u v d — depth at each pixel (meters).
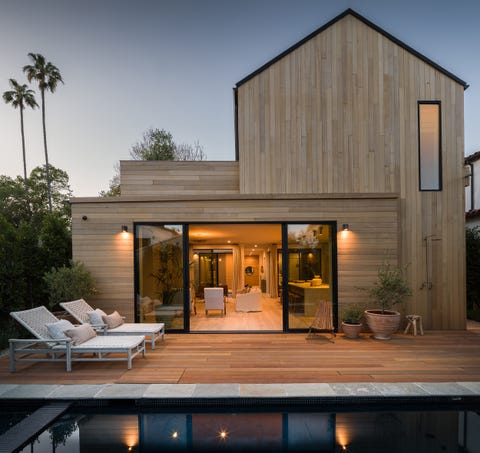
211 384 3.93
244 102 7.21
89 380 4.12
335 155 7.12
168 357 5.04
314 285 6.66
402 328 6.71
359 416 3.63
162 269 6.70
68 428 3.49
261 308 9.99
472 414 3.67
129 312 6.60
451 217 6.99
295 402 3.62
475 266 7.91
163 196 6.65
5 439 3.05
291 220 6.62
